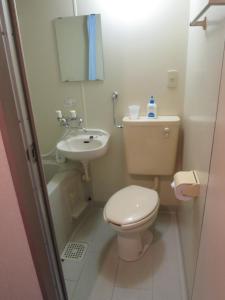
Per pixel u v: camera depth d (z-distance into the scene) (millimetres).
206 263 908
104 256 1803
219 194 748
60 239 1846
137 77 1901
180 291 1490
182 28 1726
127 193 1792
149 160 1959
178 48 1776
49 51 1937
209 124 947
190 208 1401
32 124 847
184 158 1803
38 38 1913
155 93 1921
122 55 1862
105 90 1979
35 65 1989
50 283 1045
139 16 1748
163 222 2148
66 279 1625
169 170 1972
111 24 1798
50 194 1691
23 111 797
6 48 703
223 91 740
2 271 1018
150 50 1816
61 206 1877
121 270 1671
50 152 2248
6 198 853
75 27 1843
